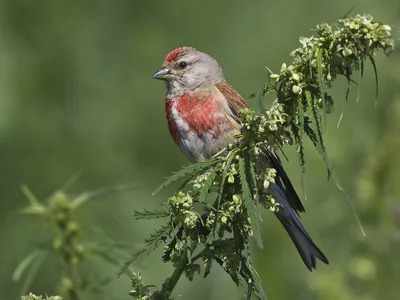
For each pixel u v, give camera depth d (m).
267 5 16.67
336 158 11.70
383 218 11.12
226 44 16.55
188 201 6.32
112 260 8.05
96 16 16.78
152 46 16.67
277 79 6.36
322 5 16.47
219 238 6.45
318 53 6.20
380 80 12.84
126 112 16.47
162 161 16.30
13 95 16.23
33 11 16.67
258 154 6.48
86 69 16.58
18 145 16.06
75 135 16.30
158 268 12.82
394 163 11.22
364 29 6.16
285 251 12.67
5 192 15.79
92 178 16.03
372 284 10.93
